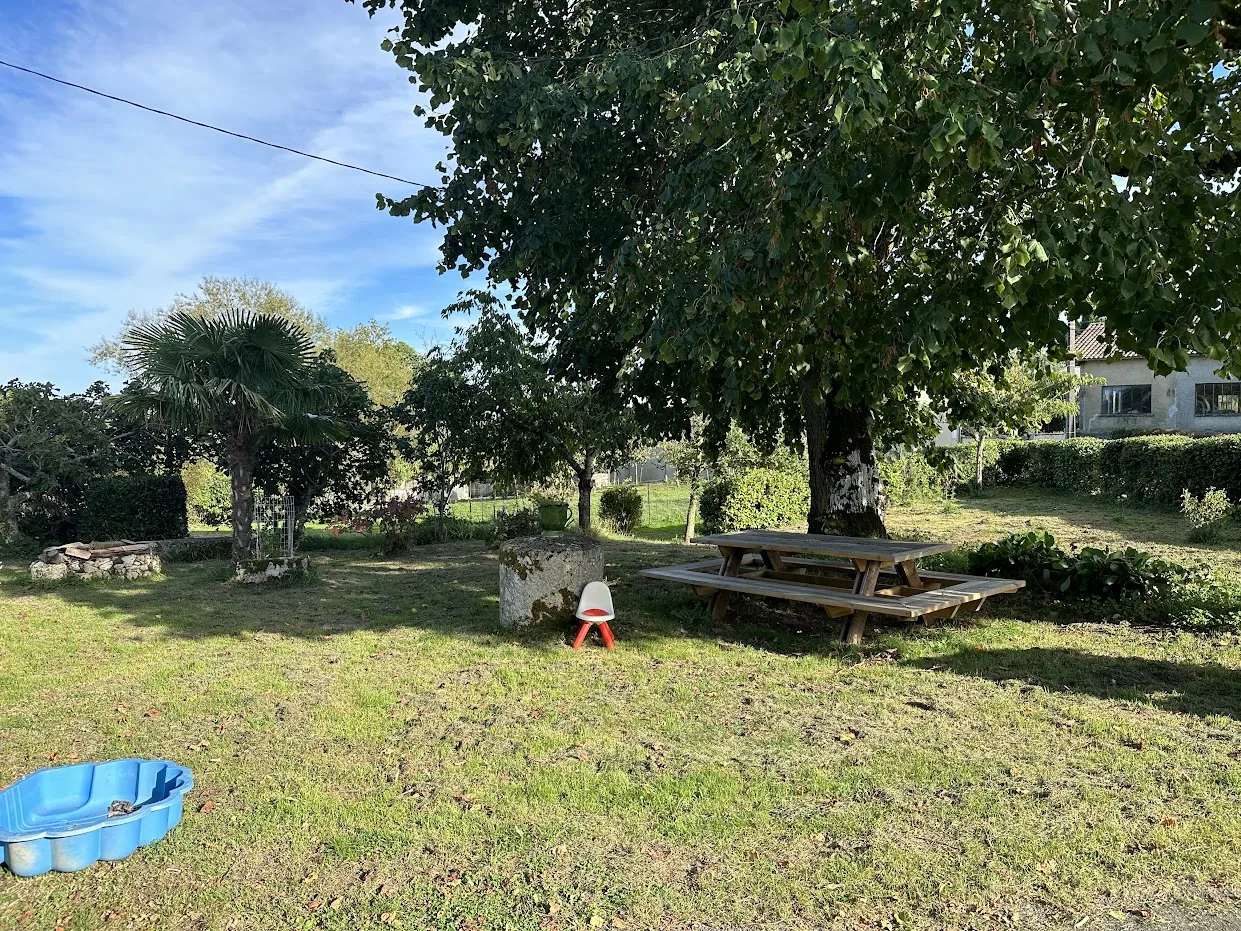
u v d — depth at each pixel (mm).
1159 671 5516
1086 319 4688
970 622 7031
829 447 8766
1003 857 3178
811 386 7922
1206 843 3230
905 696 5148
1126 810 3529
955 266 5012
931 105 3914
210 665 6367
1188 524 14195
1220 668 5484
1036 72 4008
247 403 11586
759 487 14148
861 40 3900
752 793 3783
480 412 14406
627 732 4637
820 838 3365
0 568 12703
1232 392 25828
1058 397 21359
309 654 6676
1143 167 4066
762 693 5301
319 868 3225
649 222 6273
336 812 3684
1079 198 4500
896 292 5414
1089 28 3514
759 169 4895
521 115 6094
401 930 2811
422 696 5426
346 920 2873
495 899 2979
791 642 6652
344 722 4926
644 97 5996
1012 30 4289
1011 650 6105
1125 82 3447
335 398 13461
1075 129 4684
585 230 7207
